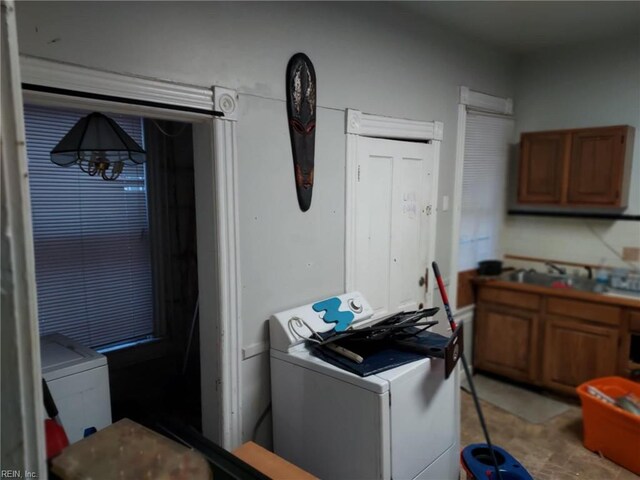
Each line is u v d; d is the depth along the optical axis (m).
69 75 1.45
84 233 2.45
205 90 1.81
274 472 1.64
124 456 1.18
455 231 3.42
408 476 1.85
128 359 2.66
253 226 2.06
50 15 1.40
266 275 2.14
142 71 1.63
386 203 2.78
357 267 2.62
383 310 2.84
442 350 1.92
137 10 1.60
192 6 1.76
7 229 0.54
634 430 2.49
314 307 2.27
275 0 2.05
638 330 2.95
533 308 3.44
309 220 2.32
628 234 3.45
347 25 2.40
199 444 1.49
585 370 3.22
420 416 1.88
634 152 3.37
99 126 1.92
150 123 2.67
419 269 3.12
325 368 1.88
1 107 0.53
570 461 2.63
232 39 1.90
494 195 3.93
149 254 2.74
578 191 3.43
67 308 2.43
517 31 3.20
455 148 3.33
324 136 2.35
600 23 3.05
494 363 3.71
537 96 3.84
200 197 1.99
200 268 2.05
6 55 0.54
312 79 2.23
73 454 1.15
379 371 1.79
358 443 1.79
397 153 2.81
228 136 1.91
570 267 3.77
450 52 3.17
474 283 3.76
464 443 2.82
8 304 0.55
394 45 2.71
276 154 2.12
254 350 2.11
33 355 0.56
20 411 0.56
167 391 2.71
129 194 2.62
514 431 2.96
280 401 2.13
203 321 2.08
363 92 2.54
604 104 3.49
